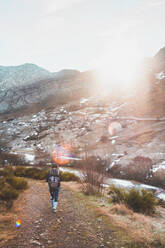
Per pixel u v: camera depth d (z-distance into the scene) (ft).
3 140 198.70
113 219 17.52
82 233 14.25
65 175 46.06
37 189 30.25
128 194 25.31
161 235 15.01
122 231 14.96
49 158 119.96
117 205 21.72
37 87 511.81
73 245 12.37
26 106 418.10
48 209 19.88
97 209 20.44
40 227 14.99
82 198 25.72
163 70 417.90
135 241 13.34
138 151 108.99
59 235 13.71
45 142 171.01
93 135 165.68
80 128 195.00
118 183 62.03
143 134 143.74
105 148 125.59
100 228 15.38
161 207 31.14
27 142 183.21
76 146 140.87
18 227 14.74
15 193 22.21
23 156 130.82
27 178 43.93
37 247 11.83
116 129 170.71
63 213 18.75
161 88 283.59
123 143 130.52
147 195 24.54
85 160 33.50
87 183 30.55
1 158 122.62
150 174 77.05
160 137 129.59
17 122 274.98
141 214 21.53
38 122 255.70
